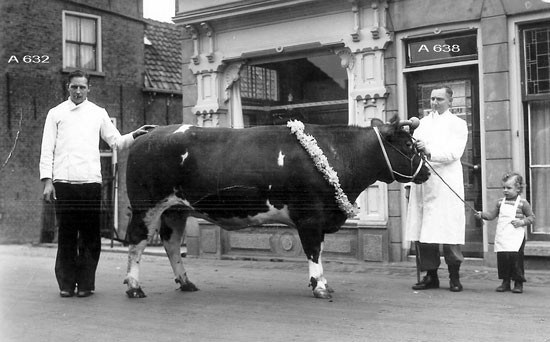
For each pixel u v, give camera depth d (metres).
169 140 7.23
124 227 9.95
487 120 9.20
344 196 7.00
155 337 5.47
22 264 9.19
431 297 7.23
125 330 5.73
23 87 8.53
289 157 6.96
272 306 6.74
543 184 9.08
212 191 7.12
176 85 11.86
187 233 11.76
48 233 9.29
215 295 7.44
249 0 10.95
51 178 7.36
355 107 10.27
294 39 10.80
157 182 7.26
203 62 11.77
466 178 9.54
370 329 5.69
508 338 5.36
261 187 7.02
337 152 7.12
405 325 5.84
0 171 8.60
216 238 11.40
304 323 5.94
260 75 11.43
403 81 9.96
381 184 9.95
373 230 9.99
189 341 5.33
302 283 8.35
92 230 7.44
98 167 7.53
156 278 8.84
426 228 7.62
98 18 9.60
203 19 11.55
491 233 9.19
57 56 8.83
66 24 8.98
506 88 9.08
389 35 9.91
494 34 9.14
